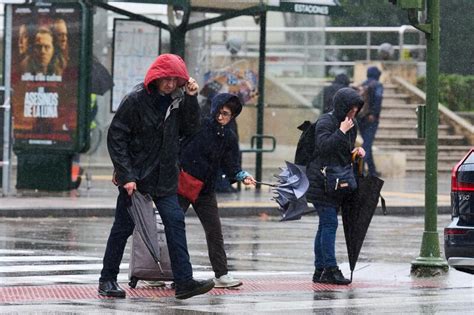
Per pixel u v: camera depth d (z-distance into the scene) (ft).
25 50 147.33
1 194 144.66
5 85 144.25
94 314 66.08
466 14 230.48
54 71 146.72
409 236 122.72
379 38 234.58
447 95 226.58
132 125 70.54
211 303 72.18
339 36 233.14
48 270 89.10
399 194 164.14
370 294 78.23
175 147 71.41
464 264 71.51
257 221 135.54
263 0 154.61
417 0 87.10
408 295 77.92
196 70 162.40
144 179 70.64
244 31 178.40
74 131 146.30
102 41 167.32
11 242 108.06
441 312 69.77
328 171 81.87
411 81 222.89
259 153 163.32
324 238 82.99
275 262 98.58
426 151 88.99
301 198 78.28
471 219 71.41
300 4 155.43
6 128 143.84
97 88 152.15
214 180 78.89
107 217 133.59
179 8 156.04
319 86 178.09
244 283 83.51
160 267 74.69
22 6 146.82
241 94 164.25
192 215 137.18
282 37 180.14
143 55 153.48
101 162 177.17
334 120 81.87
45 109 147.43
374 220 140.15
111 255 73.61
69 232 117.39
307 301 73.92
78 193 149.48
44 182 148.66
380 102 178.29
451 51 231.09
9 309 67.87
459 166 72.28
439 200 155.53
